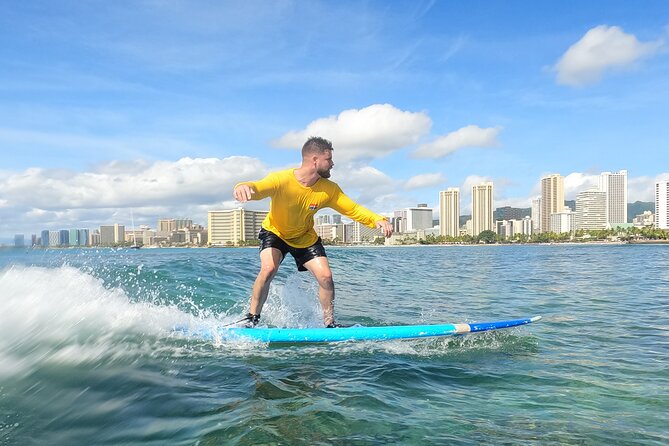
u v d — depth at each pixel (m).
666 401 3.33
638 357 4.61
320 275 5.63
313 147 5.32
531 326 6.33
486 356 4.61
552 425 2.87
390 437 2.64
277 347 4.75
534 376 3.94
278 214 5.52
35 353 3.85
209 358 4.24
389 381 3.71
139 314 5.44
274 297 7.47
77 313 5.06
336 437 2.62
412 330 5.18
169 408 2.99
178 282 8.27
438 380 3.80
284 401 3.17
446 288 11.48
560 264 24.98
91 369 3.63
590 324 6.53
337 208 5.79
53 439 2.51
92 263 8.52
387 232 5.65
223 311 6.42
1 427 2.61
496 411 3.10
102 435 2.58
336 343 4.97
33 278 6.06
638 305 8.59
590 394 3.49
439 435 2.69
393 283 12.41
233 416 2.88
